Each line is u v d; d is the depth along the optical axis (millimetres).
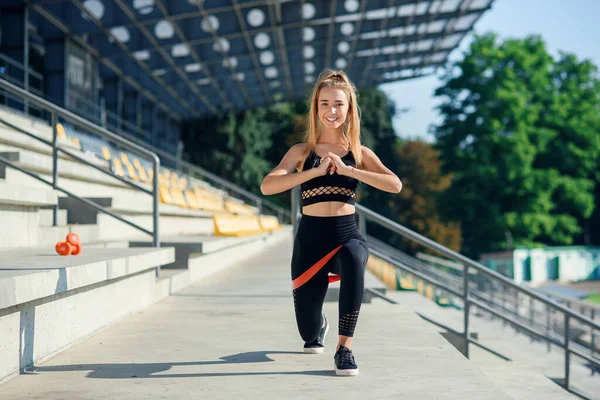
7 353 3459
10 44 16734
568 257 46344
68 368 3748
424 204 57812
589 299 33125
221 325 5262
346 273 3693
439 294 15742
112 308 5281
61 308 4203
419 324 5473
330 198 3799
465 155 48219
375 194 54688
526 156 47156
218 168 43125
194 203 15523
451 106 50000
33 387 3316
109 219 8852
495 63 48969
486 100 48375
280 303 6594
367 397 3141
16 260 4605
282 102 37562
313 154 3877
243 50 25156
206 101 34031
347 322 3654
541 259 45688
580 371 10664
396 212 58656
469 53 49719
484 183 46938
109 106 25219
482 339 11375
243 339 4676
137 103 28656
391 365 3863
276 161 50156
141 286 6145
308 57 28906
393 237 54531
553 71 57562
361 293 3686
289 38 25203
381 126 55594
